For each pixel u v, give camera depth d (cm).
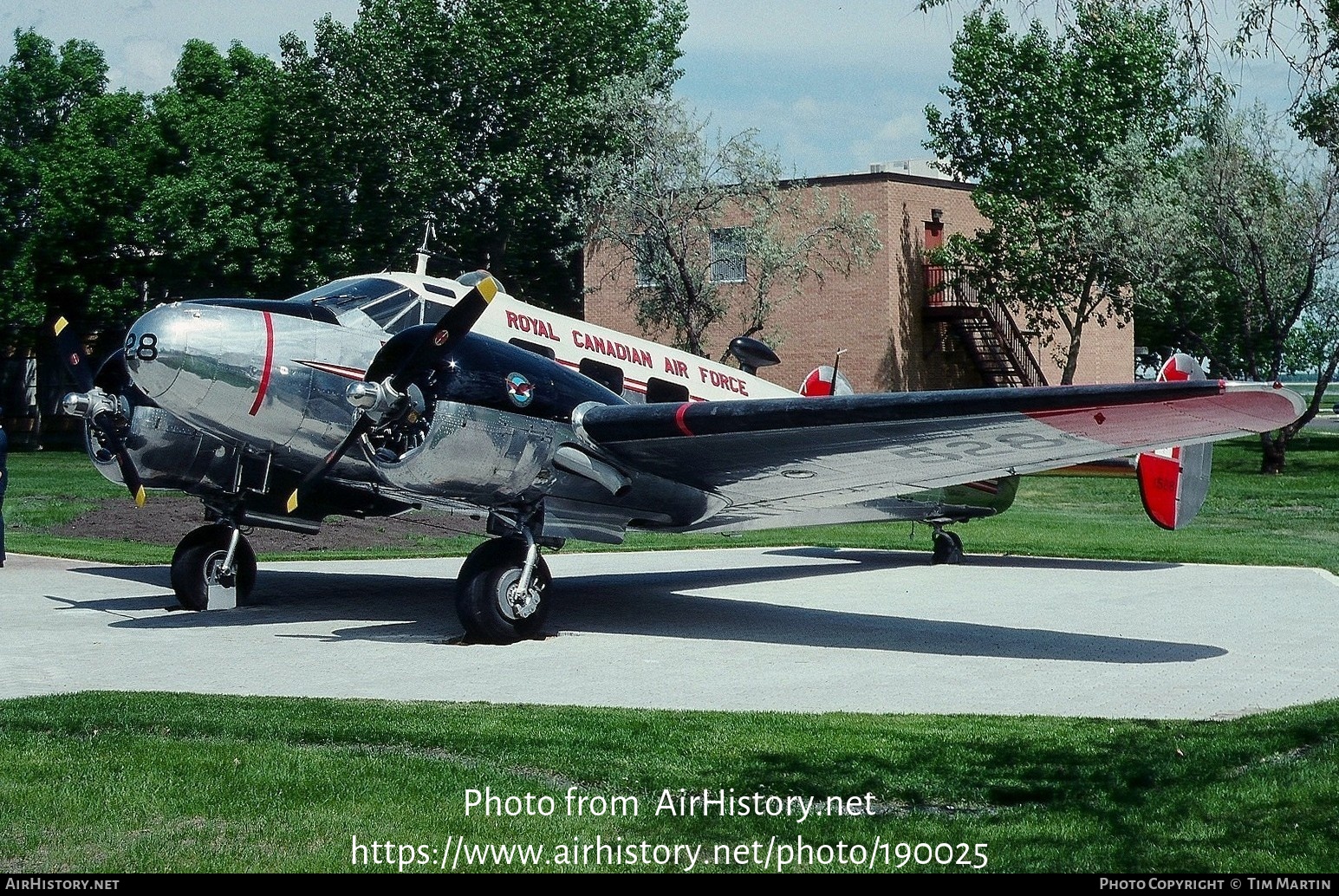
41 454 4056
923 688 877
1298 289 3334
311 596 1364
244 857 505
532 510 1088
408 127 3634
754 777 617
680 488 1162
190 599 1241
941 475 1080
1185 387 802
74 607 1259
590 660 990
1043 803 579
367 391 1008
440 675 923
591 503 1119
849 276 3544
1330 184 3094
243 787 588
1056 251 3469
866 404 930
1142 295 3469
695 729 715
